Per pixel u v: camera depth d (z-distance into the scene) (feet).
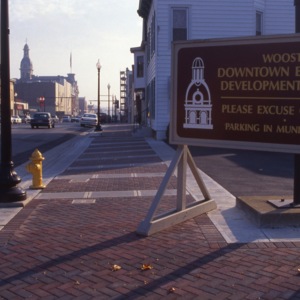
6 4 35.55
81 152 80.79
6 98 35.88
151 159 63.93
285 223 27.73
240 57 28.40
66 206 35.14
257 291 19.16
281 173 50.16
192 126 29.63
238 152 71.00
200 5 92.02
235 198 36.29
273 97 27.63
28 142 111.04
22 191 36.01
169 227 28.32
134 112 206.08
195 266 22.03
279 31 97.09
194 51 29.60
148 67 119.85
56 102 544.21
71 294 19.31
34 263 22.91
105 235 27.17
